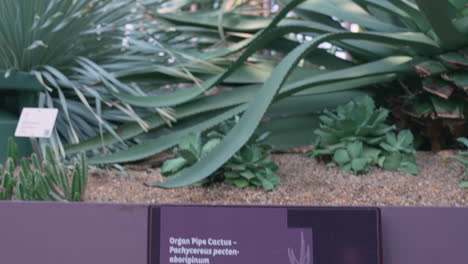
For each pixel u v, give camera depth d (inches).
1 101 56.2
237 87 61.3
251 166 41.3
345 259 32.1
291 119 58.1
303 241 32.4
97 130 58.5
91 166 48.0
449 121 49.9
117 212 33.6
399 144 45.1
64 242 33.9
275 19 50.6
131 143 59.4
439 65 48.1
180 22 64.1
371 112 45.7
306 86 47.4
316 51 62.1
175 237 33.2
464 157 47.6
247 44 51.8
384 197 38.9
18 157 51.6
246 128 38.8
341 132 45.4
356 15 58.8
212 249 32.9
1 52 54.2
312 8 60.1
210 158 37.4
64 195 40.3
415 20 48.4
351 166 44.4
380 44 57.2
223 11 60.0
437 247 32.5
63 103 50.1
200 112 54.6
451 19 46.6
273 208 32.8
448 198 38.3
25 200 37.8
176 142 47.8
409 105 52.5
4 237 34.3
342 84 54.6
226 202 39.3
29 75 52.7
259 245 32.7
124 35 59.6
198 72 60.4
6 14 50.9
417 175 43.7
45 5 53.2
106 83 51.9
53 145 47.8
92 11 55.3
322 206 32.6
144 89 65.7
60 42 55.3
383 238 32.8
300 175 45.1
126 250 33.4
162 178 46.7
